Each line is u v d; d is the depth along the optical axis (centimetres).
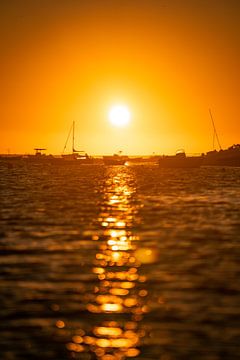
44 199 9731
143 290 3391
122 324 2838
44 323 2850
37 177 19025
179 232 5634
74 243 4950
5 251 4497
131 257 4334
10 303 3127
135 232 5672
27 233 5491
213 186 13412
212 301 3150
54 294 3297
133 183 15462
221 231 5650
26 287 3425
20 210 7694
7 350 2572
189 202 9125
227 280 3581
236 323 2822
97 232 5653
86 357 2516
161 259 4250
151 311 3012
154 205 8675
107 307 3080
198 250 4591
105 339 2675
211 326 2794
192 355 2511
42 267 3944
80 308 3066
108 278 3669
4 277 3656
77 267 3959
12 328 2794
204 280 3588
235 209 7862
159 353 2538
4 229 5759
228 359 2475
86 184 14925
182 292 3331
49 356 2525
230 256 4322
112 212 7638
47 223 6294
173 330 2756
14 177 18900
